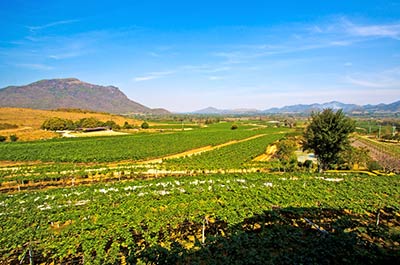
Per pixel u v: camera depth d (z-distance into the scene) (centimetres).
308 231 1614
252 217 1750
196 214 1778
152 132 10388
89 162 4681
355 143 8750
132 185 2675
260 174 3338
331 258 1150
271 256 1141
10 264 1378
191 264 1159
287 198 2120
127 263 1302
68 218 1773
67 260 1398
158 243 1523
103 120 13625
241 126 14538
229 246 1241
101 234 1500
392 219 1873
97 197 2217
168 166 4078
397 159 5638
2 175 3303
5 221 1723
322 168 3691
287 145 4975
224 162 4522
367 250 1209
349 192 2334
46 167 3875
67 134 9225
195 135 9044
